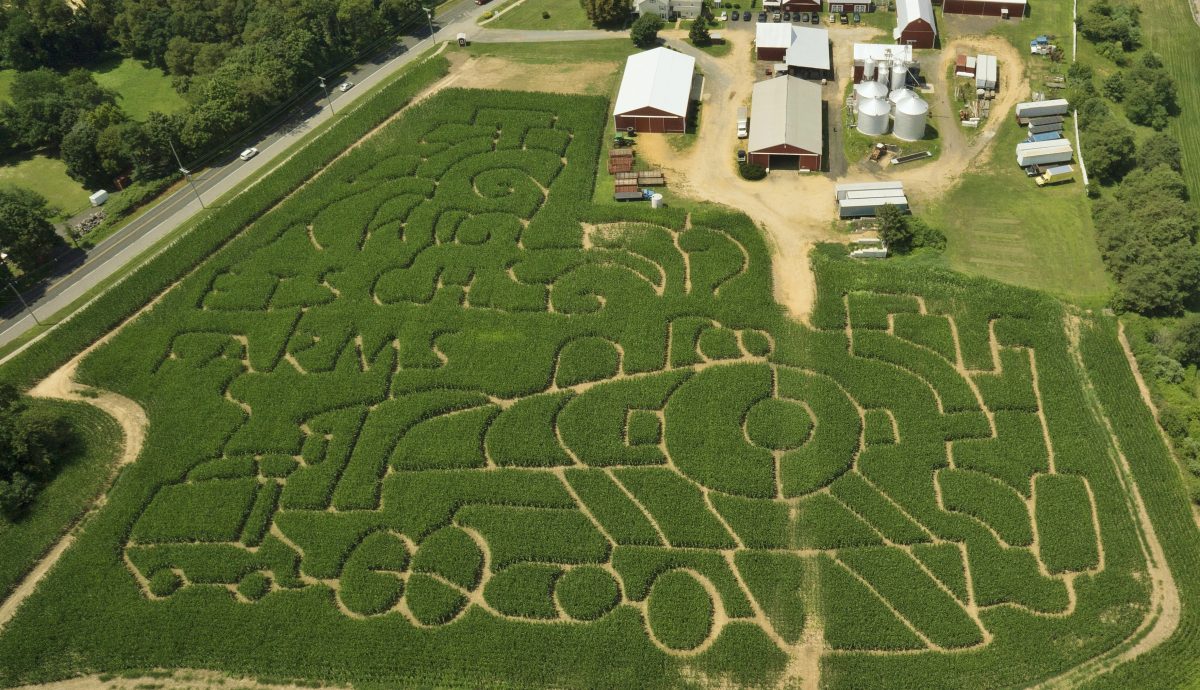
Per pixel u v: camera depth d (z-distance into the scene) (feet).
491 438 263.49
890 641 215.72
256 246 333.21
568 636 220.84
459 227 335.88
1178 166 344.90
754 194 344.08
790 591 226.38
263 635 223.92
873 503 242.78
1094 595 222.07
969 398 265.75
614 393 273.33
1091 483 244.63
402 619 225.76
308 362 286.87
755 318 292.61
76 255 340.39
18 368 291.79
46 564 244.22
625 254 319.68
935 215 331.16
